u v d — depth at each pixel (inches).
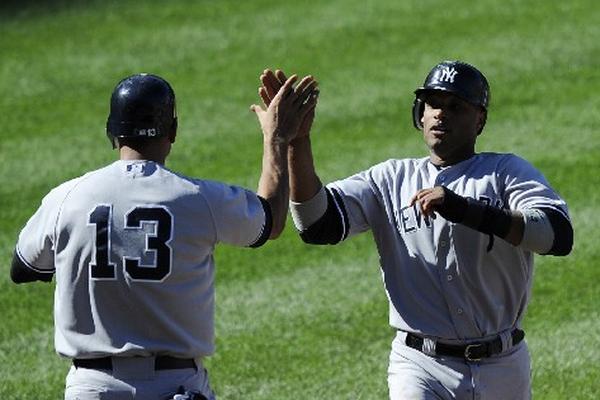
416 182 808.3
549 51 2014.0
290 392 1099.9
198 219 685.3
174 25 2230.6
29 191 1615.4
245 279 1354.6
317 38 2124.8
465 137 804.0
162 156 705.6
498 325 789.9
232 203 695.1
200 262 688.4
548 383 1095.6
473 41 2069.4
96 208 682.2
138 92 695.7
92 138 1790.1
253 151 1712.6
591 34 2069.4
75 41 2183.8
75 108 1911.9
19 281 723.4
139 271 674.8
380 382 1112.8
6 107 1921.8
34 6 2359.7
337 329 1227.9
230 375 1136.8
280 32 2164.1
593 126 1733.5
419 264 792.9
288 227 1493.6
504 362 795.4
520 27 2118.6
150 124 694.5
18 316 1291.8
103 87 1988.2
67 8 2341.3
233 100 1899.6
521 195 783.1
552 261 1368.1
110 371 682.2
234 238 699.4
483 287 781.9
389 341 1198.3
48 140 1787.6
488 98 813.9
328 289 1320.1
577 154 1642.5
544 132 1723.7
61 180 1643.7
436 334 788.6
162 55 2100.1
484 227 746.2
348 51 2063.2
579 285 1310.3
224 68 2028.8
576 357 1147.3
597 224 1439.5
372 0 2293.3
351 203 810.2
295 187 793.6
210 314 697.0
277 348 1190.3
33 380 1140.5
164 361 682.2
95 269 677.9
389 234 805.2
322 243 814.5
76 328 684.7
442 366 792.3
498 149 1674.5
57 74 2044.8
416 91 808.9
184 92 1936.5
